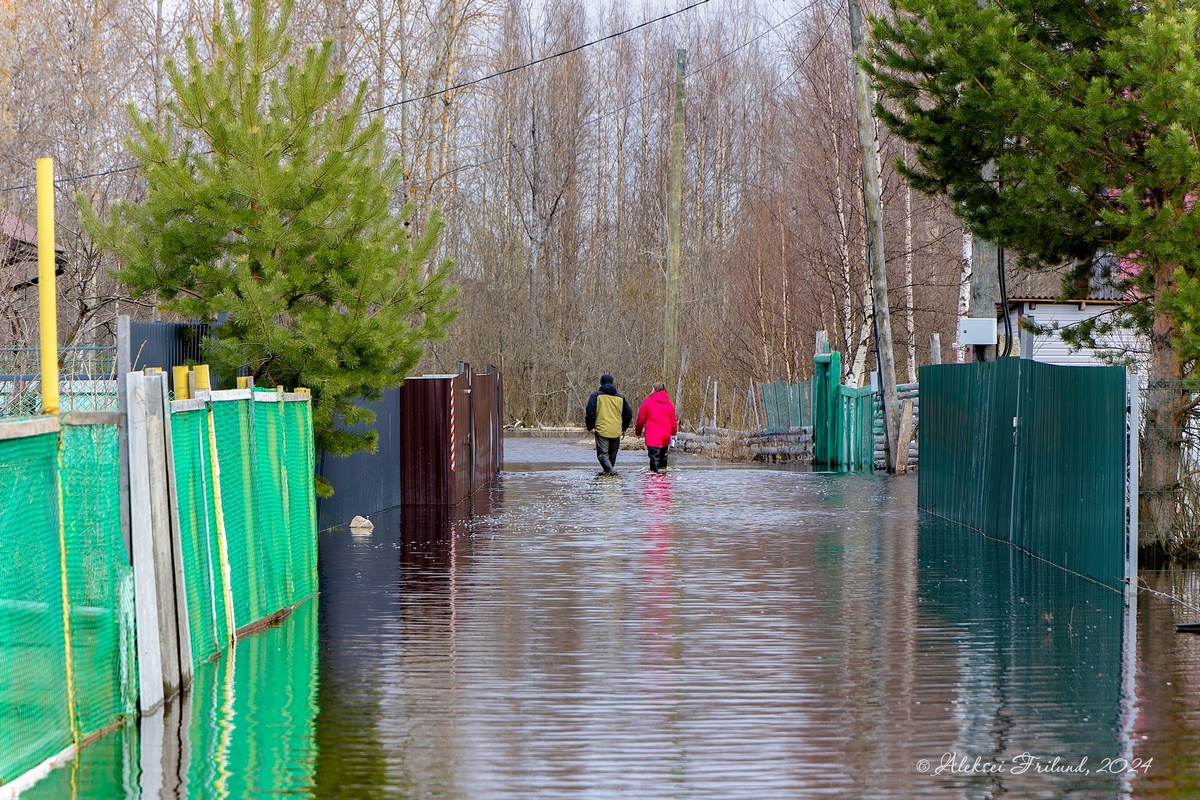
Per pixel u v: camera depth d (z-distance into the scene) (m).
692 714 14.40
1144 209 23.89
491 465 50.94
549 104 113.75
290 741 13.33
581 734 13.61
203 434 17.44
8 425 11.39
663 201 127.44
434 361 100.56
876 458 56.94
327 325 27.28
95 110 53.75
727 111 134.38
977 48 25.45
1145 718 14.22
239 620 18.53
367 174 28.53
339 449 28.97
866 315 70.69
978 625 19.56
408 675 16.23
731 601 21.72
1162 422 24.73
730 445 65.62
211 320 27.41
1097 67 25.94
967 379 33.47
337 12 60.66
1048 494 26.55
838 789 11.83
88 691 13.28
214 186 26.91
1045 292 77.31
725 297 89.44
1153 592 22.42
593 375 102.31
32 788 11.79
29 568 11.93
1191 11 22.80
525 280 107.88
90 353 29.20
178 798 11.56
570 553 27.84
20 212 50.22
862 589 23.00
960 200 28.77
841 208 72.44
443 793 11.73
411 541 30.02
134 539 14.35
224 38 28.30
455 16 66.69
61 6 55.38
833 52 74.12
